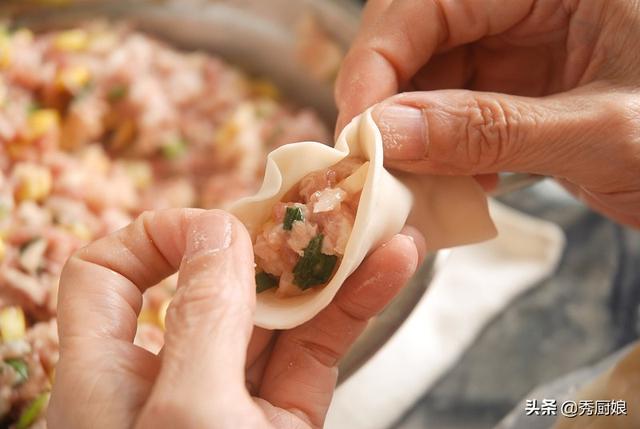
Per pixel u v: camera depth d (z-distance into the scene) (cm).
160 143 35
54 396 20
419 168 24
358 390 32
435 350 33
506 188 28
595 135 23
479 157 23
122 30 38
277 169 22
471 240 26
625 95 23
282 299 22
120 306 21
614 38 24
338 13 36
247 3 38
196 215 22
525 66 29
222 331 19
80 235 30
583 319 36
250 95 39
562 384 31
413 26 26
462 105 23
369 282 22
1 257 28
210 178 36
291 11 37
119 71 35
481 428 34
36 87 34
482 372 35
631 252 38
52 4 37
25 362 26
